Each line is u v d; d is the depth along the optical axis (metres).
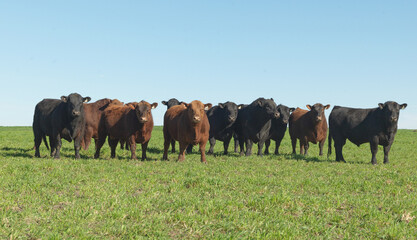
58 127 14.18
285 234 5.73
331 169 13.12
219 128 18.02
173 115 14.78
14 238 5.21
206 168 12.18
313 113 18.11
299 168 13.06
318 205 7.58
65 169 11.10
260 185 9.61
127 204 7.19
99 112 18.41
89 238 5.37
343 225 6.47
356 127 16.33
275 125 18.92
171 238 5.57
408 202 8.06
